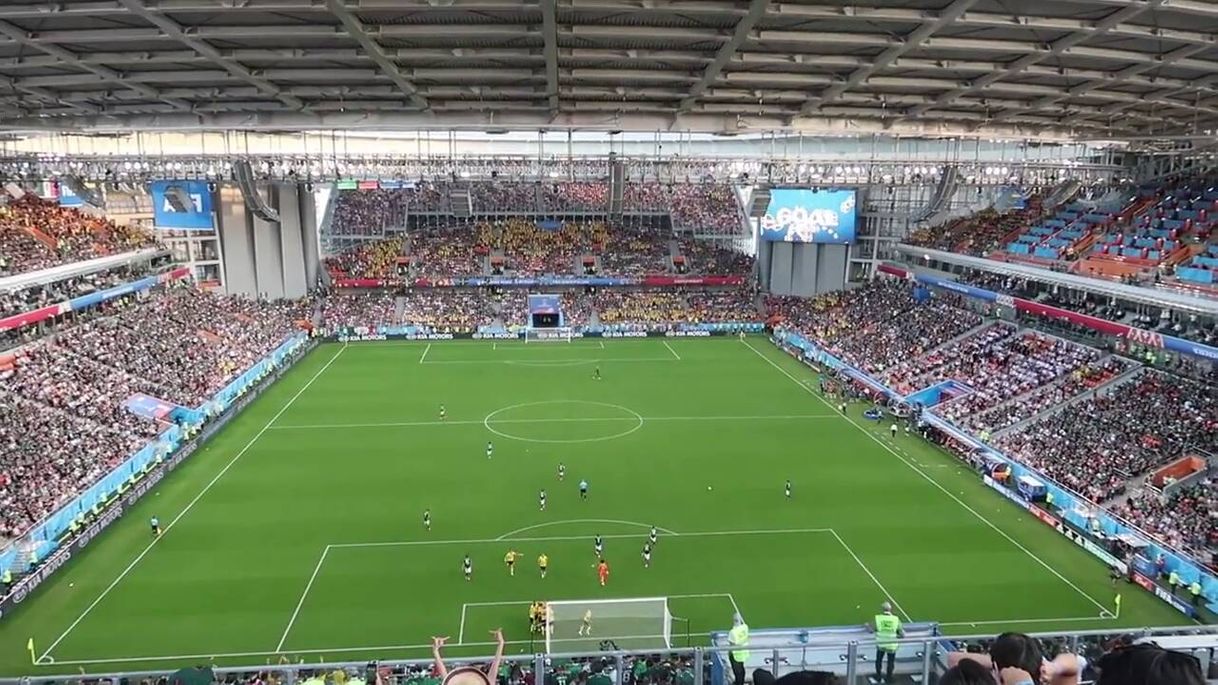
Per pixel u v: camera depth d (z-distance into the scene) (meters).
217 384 69.19
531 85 24.80
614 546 43.41
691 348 95.94
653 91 25.39
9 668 32.38
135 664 32.66
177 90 25.67
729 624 35.66
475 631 35.09
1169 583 38.28
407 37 19.00
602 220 119.06
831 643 15.48
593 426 65.12
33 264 67.00
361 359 89.00
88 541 43.41
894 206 101.56
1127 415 54.34
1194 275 56.78
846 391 75.38
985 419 60.25
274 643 34.22
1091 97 28.91
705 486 52.19
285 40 19.48
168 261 90.62
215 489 51.34
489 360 89.06
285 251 103.69
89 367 63.53
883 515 47.72
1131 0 17.20
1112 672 5.53
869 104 29.03
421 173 85.06
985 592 38.62
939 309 86.44
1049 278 67.19
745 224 118.94
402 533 44.97
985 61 22.86
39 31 18.52
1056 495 47.59
